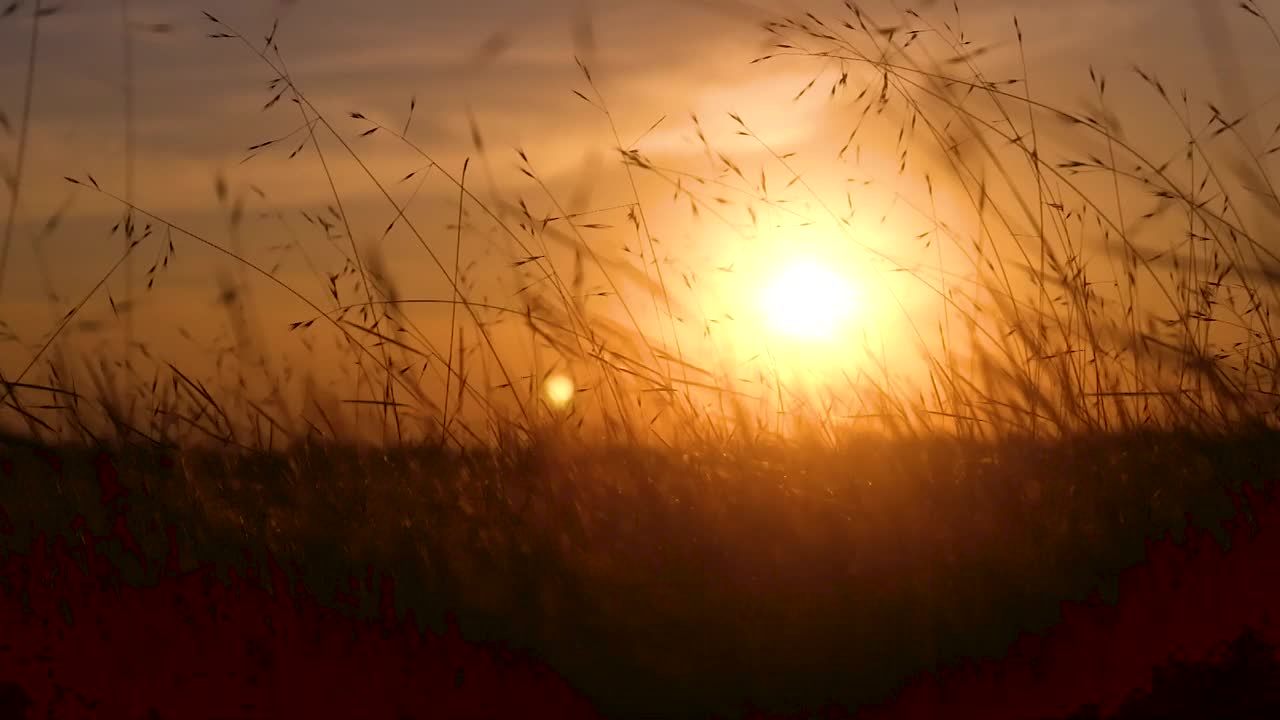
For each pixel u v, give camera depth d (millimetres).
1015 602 3311
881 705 2980
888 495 3883
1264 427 4238
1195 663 3033
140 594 3557
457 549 3727
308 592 3562
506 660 3150
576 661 3148
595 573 3492
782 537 3641
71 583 3676
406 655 3166
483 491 4062
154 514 4113
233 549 3912
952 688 3018
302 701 3004
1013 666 3080
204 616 3418
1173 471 4035
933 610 3266
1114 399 4355
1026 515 3717
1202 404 4328
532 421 4371
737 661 3139
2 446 4523
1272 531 3574
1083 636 3162
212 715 2973
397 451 4484
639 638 3225
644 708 3020
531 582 3449
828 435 4422
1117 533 3664
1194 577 3381
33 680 3125
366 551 3789
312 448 4488
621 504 3877
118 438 4555
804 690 3051
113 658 3205
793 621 3266
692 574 3467
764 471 4062
